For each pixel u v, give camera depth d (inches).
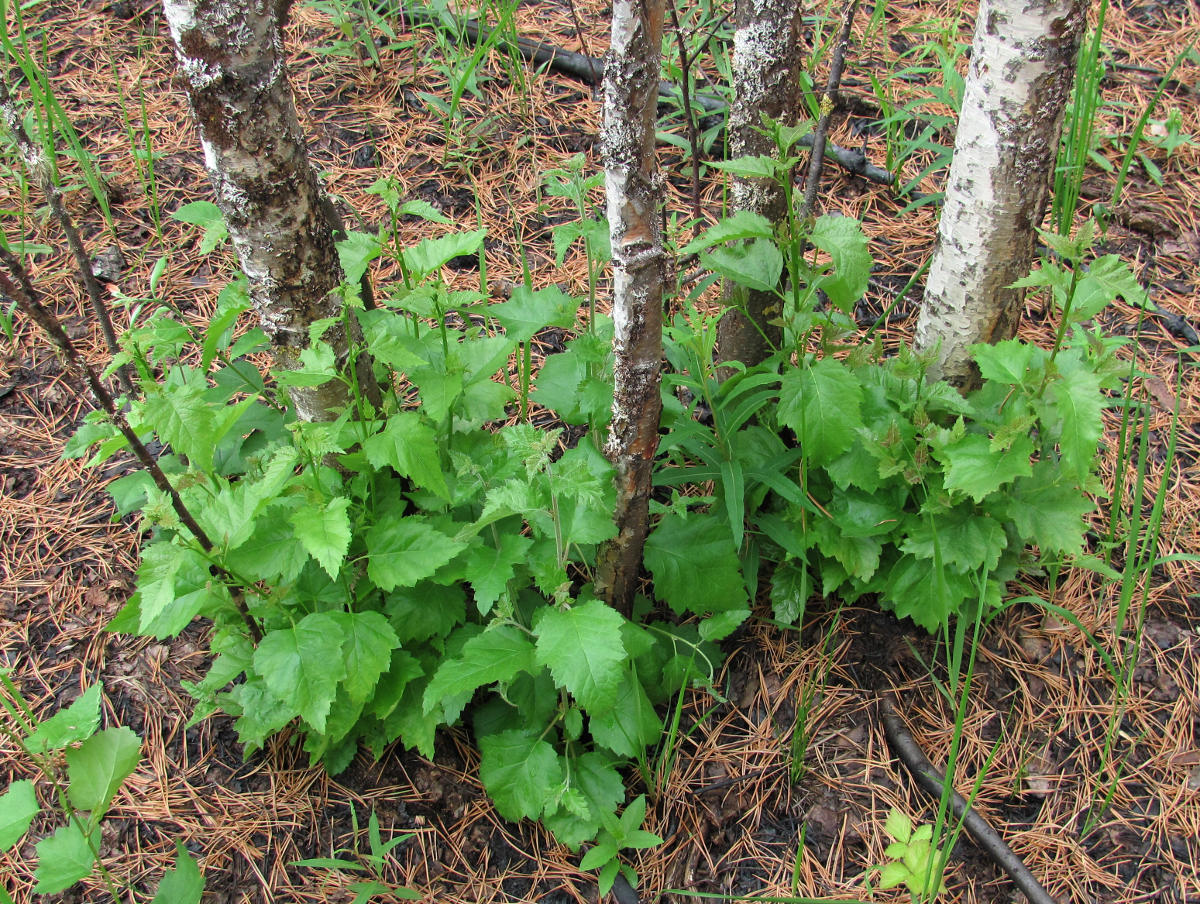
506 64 56.7
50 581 39.0
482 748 32.8
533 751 32.5
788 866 33.2
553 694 33.9
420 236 49.3
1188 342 44.7
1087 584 38.1
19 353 45.1
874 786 34.6
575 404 35.1
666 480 35.3
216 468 36.5
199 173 51.7
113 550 39.8
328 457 35.3
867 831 33.6
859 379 35.9
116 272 47.7
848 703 36.2
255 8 27.7
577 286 47.5
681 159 52.1
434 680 30.0
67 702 36.1
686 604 35.2
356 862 32.9
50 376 44.5
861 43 56.8
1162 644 36.7
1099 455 41.0
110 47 57.3
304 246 31.8
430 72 56.2
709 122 52.5
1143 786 34.0
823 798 34.4
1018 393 33.7
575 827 32.2
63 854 29.2
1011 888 32.4
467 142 53.2
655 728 32.9
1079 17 29.8
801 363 35.0
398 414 31.0
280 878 32.8
